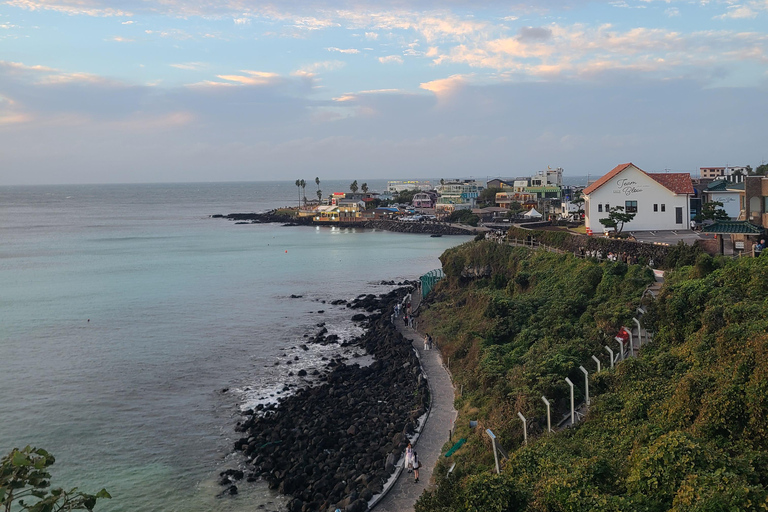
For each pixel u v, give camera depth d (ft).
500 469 89.92
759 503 51.16
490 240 277.85
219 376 185.37
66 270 405.59
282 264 432.25
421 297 281.54
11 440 139.85
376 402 159.63
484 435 110.01
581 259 203.92
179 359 202.08
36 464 38.47
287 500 115.44
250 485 120.98
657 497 59.21
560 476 64.03
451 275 264.52
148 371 189.26
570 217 379.35
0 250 516.73
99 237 631.56
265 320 259.60
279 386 176.76
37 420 150.92
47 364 195.83
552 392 108.47
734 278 122.93
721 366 83.30
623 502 57.72
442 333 202.80
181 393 170.60
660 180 239.09
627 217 222.28
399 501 101.91
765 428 65.67
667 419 77.56
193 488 119.44
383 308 274.57
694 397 75.77
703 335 102.53
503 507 63.10
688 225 233.76
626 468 68.39
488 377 137.08
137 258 467.11
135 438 141.08
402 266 419.95
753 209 173.99
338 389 171.12
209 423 150.10
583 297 172.65
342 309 281.33
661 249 179.83
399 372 177.78
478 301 216.74
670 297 119.65
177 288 336.29
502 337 174.91
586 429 89.92
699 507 51.80
